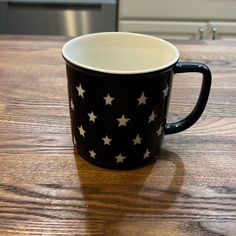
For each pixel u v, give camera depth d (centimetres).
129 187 37
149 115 36
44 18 139
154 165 40
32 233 32
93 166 40
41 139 45
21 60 67
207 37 144
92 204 35
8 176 38
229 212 34
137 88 34
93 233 32
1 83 58
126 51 44
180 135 46
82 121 37
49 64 66
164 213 34
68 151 42
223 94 57
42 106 52
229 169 40
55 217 33
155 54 43
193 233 32
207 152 43
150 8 138
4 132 46
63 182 37
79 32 142
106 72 33
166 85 36
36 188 37
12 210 34
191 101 55
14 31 142
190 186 37
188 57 69
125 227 32
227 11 139
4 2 134
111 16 139
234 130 48
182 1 137
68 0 135
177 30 143
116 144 37
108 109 35
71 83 36
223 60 69
